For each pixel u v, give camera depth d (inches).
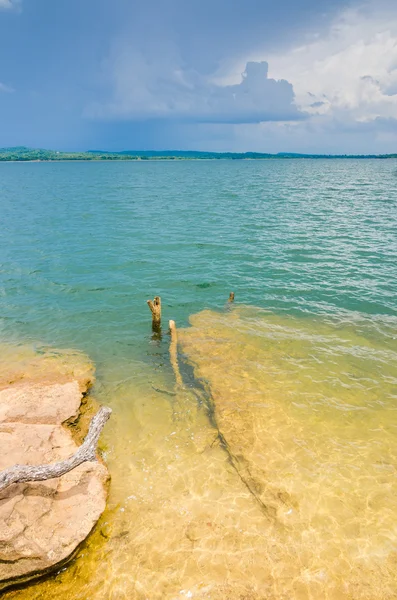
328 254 1010.7
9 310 695.7
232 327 623.8
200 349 556.4
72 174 5002.5
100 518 304.2
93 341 589.3
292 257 990.4
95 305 721.6
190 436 394.6
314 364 515.5
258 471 350.3
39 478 298.7
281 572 269.6
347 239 1157.7
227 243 1129.4
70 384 456.1
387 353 543.5
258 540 290.7
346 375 490.9
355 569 271.0
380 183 3257.9
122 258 998.4
